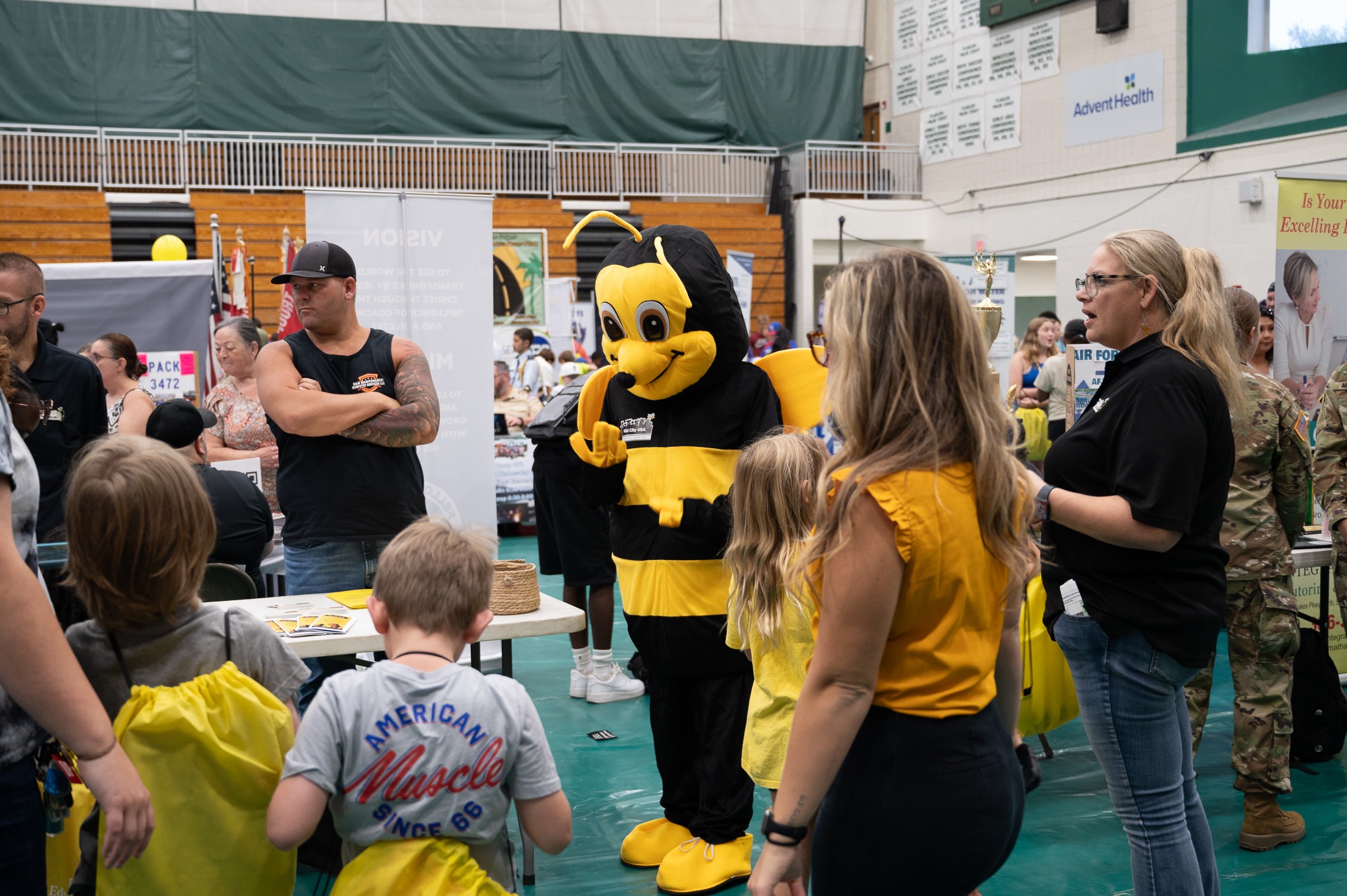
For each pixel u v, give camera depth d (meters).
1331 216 5.34
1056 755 4.26
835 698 1.57
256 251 16.53
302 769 1.73
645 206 18.55
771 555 2.58
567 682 5.35
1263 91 13.00
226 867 1.80
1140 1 14.37
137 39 16.78
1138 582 2.25
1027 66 16.42
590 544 4.93
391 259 5.20
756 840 3.48
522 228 17.83
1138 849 2.29
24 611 1.52
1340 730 4.10
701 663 3.11
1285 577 3.40
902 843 1.59
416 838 1.77
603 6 18.78
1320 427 3.59
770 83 19.59
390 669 1.79
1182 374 2.23
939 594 1.57
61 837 1.97
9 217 15.68
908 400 1.57
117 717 1.76
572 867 3.32
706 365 3.08
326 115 17.69
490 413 5.39
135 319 6.93
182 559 1.79
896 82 19.64
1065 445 2.42
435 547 1.88
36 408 2.64
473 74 18.28
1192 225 13.84
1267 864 3.28
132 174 16.69
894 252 1.63
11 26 16.23
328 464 3.33
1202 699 3.62
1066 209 15.90
